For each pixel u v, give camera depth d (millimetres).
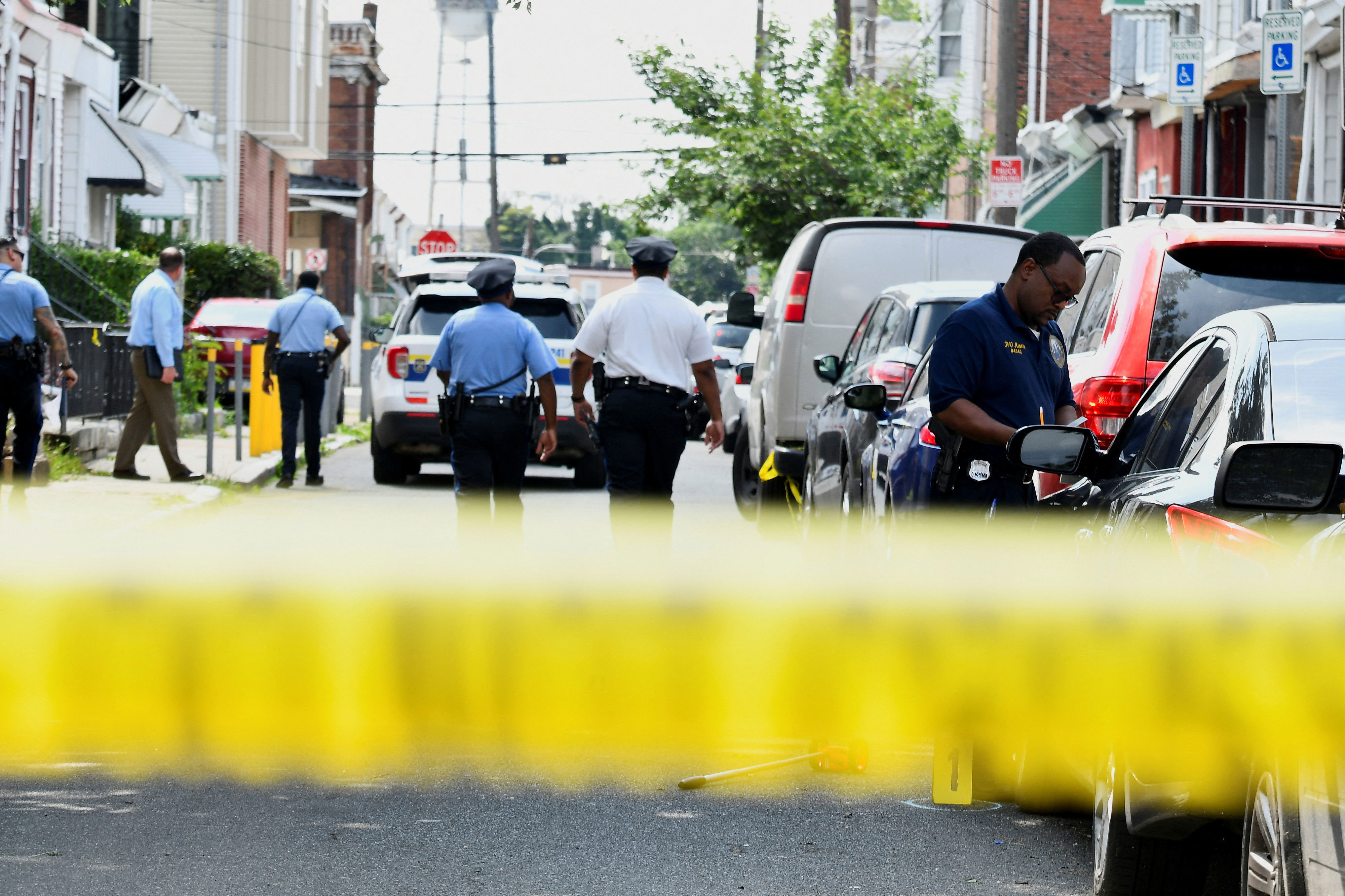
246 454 50281
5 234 61875
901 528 20359
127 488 38188
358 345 135375
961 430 16141
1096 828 12086
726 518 39094
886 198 82188
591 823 14336
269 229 117688
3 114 62219
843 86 86375
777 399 34938
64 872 12891
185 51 103375
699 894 12648
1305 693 8445
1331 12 48969
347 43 165875
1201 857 11391
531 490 44594
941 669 10812
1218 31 64562
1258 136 62219
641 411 24469
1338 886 8000
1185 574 10086
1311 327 12047
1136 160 80375
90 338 45906
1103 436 20391
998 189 55625
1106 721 10344
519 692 11180
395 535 30984
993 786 15398
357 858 13344
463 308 44469
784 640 11016
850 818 14656
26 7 62500
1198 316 20500
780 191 83000
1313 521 9398
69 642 11734
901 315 27125
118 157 76062
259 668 11664
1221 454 11359
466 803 14883
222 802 14742
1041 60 105188
